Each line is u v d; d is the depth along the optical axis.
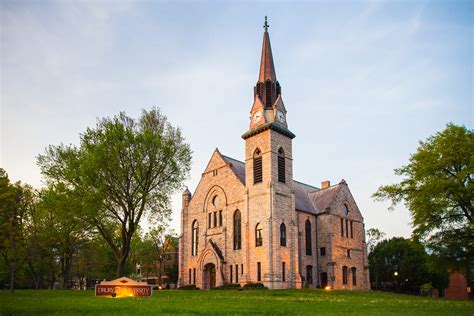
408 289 90.00
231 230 61.75
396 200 42.81
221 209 64.31
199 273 63.72
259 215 58.03
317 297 37.12
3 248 50.12
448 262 40.31
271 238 55.75
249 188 60.66
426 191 38.62
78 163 44.00
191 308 20.86
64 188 43.81
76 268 81.75
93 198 41.47
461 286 87.88
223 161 66.06
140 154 43.75
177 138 47.62
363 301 31.33
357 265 69.44
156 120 48.09
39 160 44.59
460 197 37.59
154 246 85.19
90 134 44.88
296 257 58.56
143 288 33.06
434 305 26.77
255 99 64.06
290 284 56.72
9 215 49.28
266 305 24.00
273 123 60.25
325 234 65.56
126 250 44.66
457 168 39.66
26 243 51.69
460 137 39.69
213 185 66.69
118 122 44.66
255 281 56.22
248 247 58.19
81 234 62.03
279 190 59.03
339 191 69.62
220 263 60.75
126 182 44.28
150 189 45.81
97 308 20.14
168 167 46.22
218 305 23.28
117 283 32.44
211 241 63.47
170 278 89.75
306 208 66.62
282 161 61.53
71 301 25.45
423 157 41.12
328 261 64.00
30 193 54.12
